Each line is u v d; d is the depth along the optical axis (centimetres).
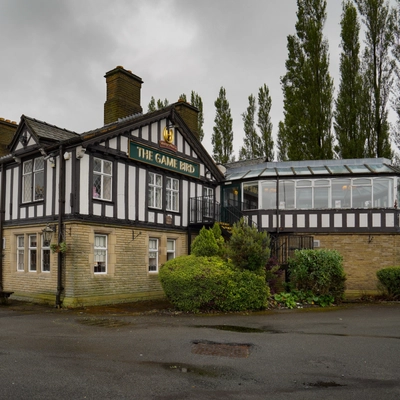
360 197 1761
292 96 2733
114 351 689
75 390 505
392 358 657
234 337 805
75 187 1295
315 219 1775
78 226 1289
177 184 1745
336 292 1367
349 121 2583
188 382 540
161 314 1127
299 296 1334
